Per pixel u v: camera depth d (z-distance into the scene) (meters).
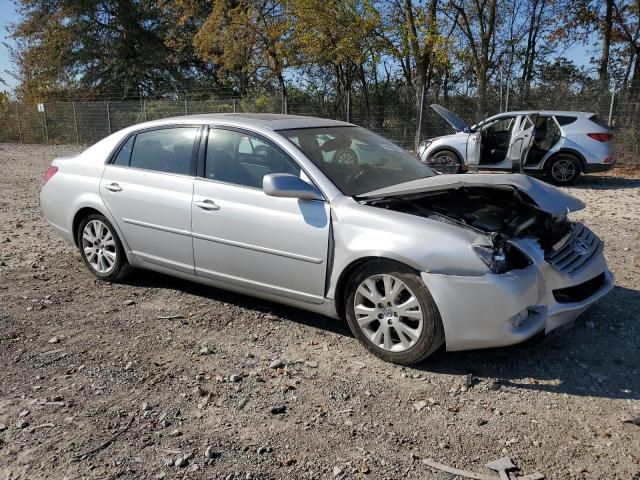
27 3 33.91
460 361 3.76
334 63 22.20
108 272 5.28
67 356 3.87
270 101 21.64
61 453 2.84
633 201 9.81
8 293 5.08
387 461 2.77
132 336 4.18
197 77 36.03
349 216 3.77
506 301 3.34
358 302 3.83
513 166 10.12
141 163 4.95
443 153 12.75
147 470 2.71
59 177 5.48
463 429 3.03
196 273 4.62
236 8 24.59
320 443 2.91
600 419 3.10
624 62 22.20
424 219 3.60
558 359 3.77
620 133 15.23
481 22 20.59
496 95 17.12
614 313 4.47
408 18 19.20
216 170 4.45
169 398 3.34
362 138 4.86
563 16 21.98
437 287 3.43
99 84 35.22
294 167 4.10
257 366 3.72
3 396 3.38
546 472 2.69
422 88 17.62
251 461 2.77
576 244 3.96
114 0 33.75
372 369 3.67
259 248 4.14
